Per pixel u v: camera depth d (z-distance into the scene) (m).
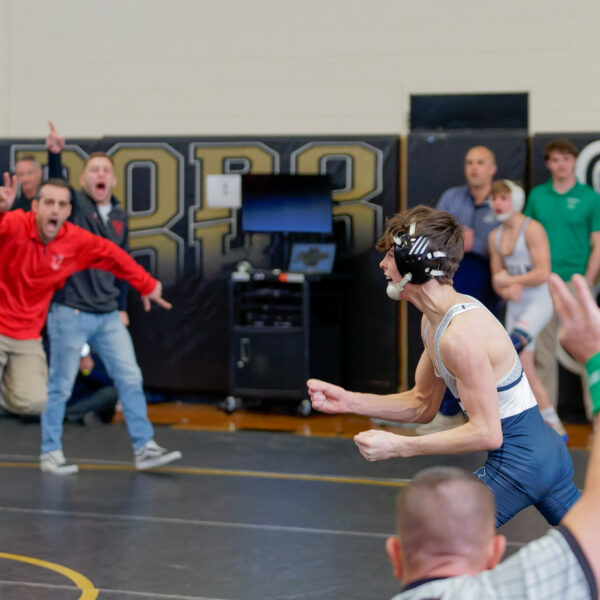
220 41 17.41
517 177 15.82
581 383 15.55
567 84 16.16
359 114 16.97
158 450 12.29
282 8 17.16
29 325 10.68
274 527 9.80
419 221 5.98
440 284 5.99
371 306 16.56
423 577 3.05
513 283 14.02
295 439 14.30
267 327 16.33
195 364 17.25
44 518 10.09
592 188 15.48
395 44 16.75
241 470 12.35
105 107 17.88
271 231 16.50
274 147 16.81
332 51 17.02
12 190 10.05
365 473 12.16
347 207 16.59
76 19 17.88
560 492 6.07
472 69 16.47
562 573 2.81
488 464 6.00
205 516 10.20
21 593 7.80
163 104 17.69
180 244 17.19
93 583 8.07
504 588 2.82
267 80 17.28
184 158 17.09
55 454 12.21
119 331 12.30
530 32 16.23
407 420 6.52
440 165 16.08
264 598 7.76
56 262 10.68
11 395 10.68
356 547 9.13
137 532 9.61
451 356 5.74
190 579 8.21
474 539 3.06
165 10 17.58
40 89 18.06
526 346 13.80
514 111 16.33
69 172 17.47
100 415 15.65
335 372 16.64
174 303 17.25
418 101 16.69
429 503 3.09
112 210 13.05
